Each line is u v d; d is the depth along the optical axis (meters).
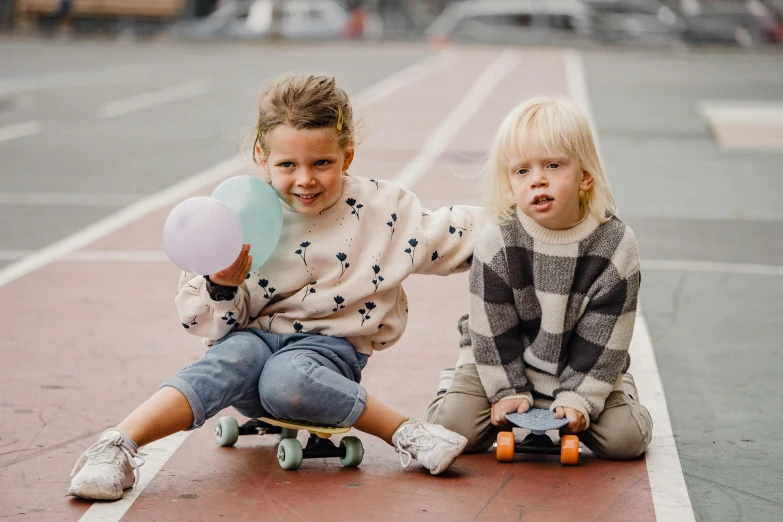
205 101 19.17
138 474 3.82
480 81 22.19
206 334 4.03
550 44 32.50
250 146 4.16
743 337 5.84
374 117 5.50
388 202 4.16
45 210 9.69
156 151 13.69
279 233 3.97
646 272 7.42
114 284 6.94
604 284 4.00
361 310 4.07
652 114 17.17
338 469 3.99
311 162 3.88
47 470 3.93
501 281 4.09
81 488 3.61
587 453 4.19
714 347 5.64
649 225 9.14
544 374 4.18
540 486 3.81
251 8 35.34
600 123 16.17
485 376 4.13
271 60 27.64
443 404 4.21
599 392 4.02
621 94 19.92
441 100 18.83
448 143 13.87
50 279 7.07
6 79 22.86
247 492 3.75
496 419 4.10
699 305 6.52
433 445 3.88
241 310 3.98
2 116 17.16
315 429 3.90
